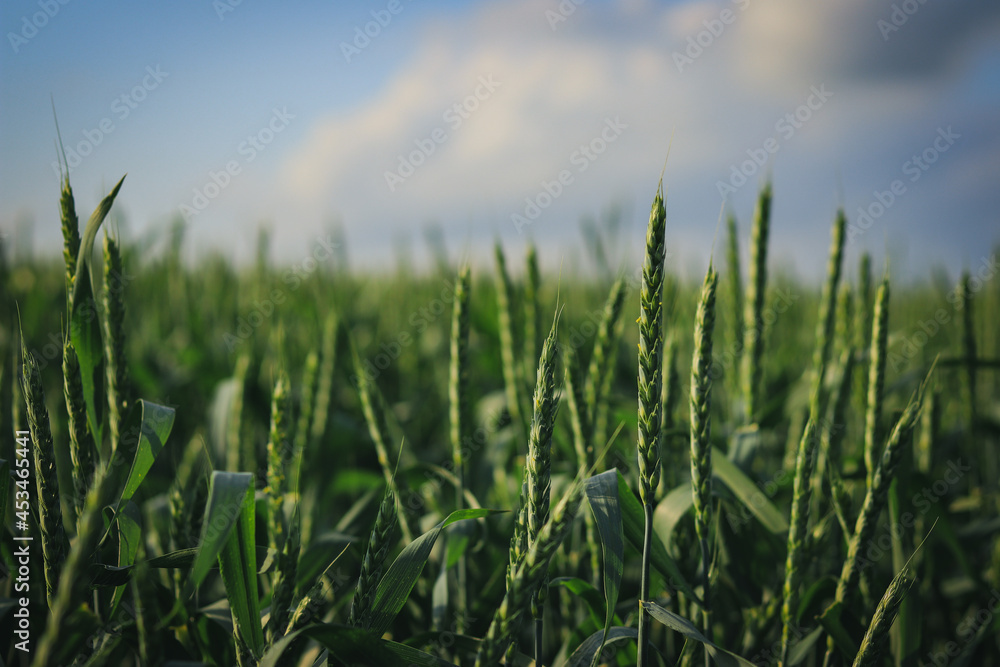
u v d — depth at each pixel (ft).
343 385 21.24
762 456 15.92
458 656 8.74
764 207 10.97
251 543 6.09
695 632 6.00
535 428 5.56
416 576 6.59
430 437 23.82
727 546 9.81
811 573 10.53
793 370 24.09
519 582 5.13
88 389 7.18
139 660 6.54
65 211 6.82
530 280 11.60
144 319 26.16
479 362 25.29
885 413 16.85
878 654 6.39
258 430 16.24
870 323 12.29
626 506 7.23
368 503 11.55
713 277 6.12
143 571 5.40
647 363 5.64
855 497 11.75
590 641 6.63
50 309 21.68
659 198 5.40
